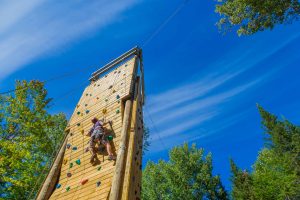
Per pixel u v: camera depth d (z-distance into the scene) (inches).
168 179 1192.2
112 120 361.7
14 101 699.4
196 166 1253.7
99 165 321.4
